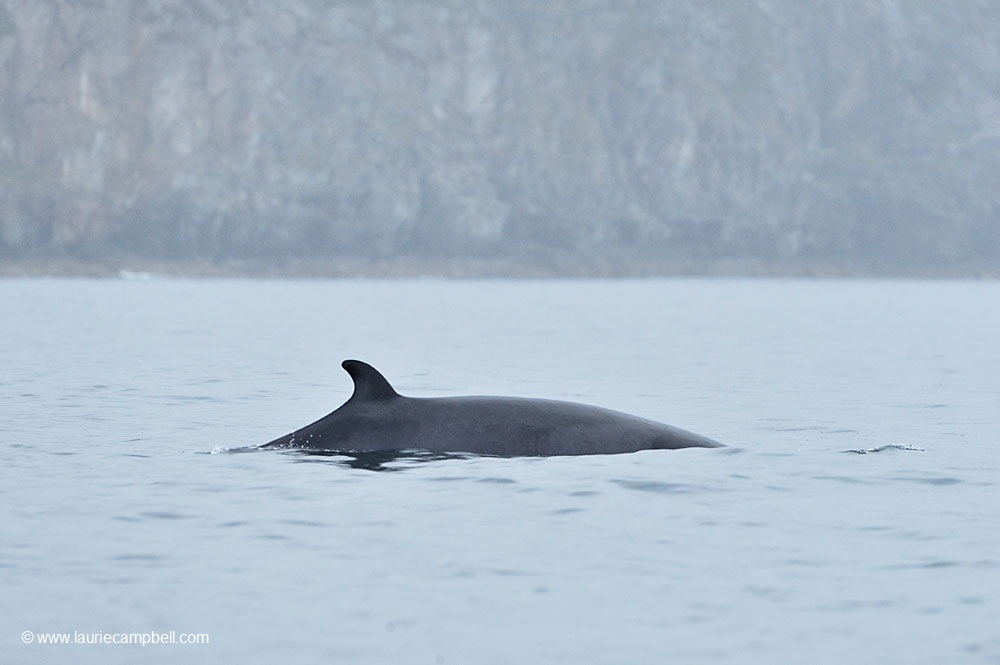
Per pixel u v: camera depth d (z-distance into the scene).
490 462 65.38
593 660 37.31
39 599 42.53
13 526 52.59
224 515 54.69
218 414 95.75
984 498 59.06
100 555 48.06
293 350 172.88
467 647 38.25
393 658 37.38
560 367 144.88
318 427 70.19
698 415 97.31
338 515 54.69
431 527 52.62
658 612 41.50
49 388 114.69
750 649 38.19
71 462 69.12
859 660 37.31
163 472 65.06
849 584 44.56
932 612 41.44
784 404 105.62
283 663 36.94
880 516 55.06
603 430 69.44
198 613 41.22
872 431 87.06
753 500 58.16
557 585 44.38
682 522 53.72
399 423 68.94
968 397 112.31
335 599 42.69
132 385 118.75
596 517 54.50
